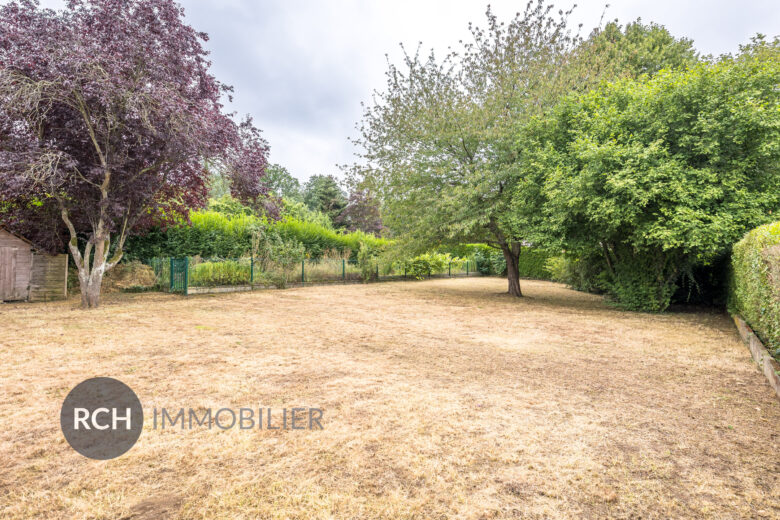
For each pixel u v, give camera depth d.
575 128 9.91
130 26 8.40
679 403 3.52
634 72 13.62
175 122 8.30
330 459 2.41
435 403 3.40
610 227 8.75
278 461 2.38
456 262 23.88
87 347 5.15
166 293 11.92
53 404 3.24
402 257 14.53
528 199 10.45
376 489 2.10
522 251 24.02
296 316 8.25
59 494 2.01
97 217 9.19
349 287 15.53
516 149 11.41
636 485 2.20
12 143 7.79
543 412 3.26
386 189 13.54
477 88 12.71
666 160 8.14
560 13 12.05
